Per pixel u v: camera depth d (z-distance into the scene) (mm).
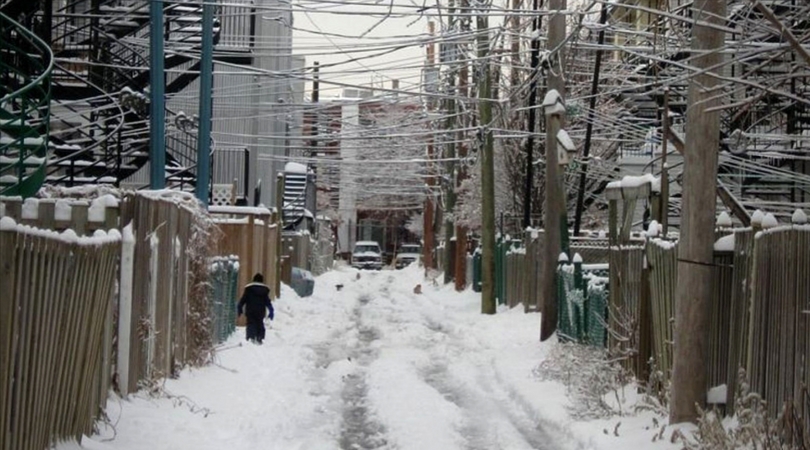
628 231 17391
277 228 34188
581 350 18344
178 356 16734
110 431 11648
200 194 22219
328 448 13250
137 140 26547
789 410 10125
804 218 10688
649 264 14648
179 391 15359
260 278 23859
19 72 17234
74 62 24688
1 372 7898
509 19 25203
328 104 33094
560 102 23250
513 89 31266
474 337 26484
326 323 30625
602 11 21609
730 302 12734
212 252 20000
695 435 11578
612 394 15484
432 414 15602
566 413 14688
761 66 10688
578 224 29734
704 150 12461
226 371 18406
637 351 15500
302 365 21000
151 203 14445
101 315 11102
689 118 12539
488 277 33031
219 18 31781
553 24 21891
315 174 68375
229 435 12844
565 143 22844
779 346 10625
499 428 14688
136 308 13727
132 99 23844
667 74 17109
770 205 22703
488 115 32781
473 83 34594
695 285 12461
